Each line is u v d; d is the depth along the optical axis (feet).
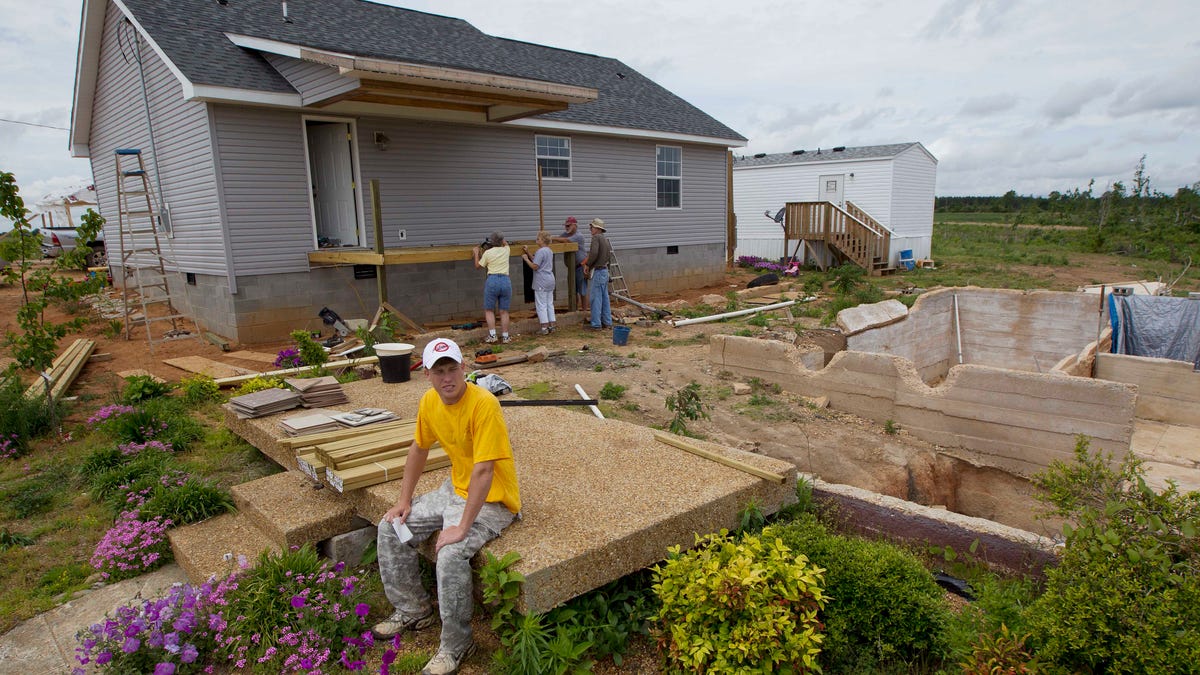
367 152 37.06
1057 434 20.68
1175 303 33.17
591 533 11.14
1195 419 27.25
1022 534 13.50
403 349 22.97
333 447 14.61
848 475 21.40
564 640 10.01
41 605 12.60
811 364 27.45
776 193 88.38
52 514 16.26
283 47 31.19
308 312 35.70
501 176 43.55
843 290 53.62
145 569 13.99
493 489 10.98
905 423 23.59
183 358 30.40
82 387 26.40
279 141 33.81
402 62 29.25
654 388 26.25
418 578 11.62
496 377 23.49
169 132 36.04
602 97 52.26
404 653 11.00
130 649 9.95
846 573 11.10
